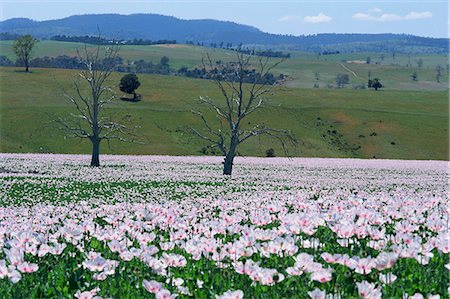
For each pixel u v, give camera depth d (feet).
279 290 29.22
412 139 397.60
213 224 42.42
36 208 68.90
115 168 179.42
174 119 395.14
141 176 147.54
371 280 30.01
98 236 39.63
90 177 142.41
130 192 104.37
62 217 55.93
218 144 170.19
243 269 28.89
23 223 47.85
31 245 36.47
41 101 425.28
